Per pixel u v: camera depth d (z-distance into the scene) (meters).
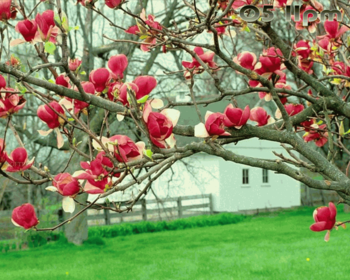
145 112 1.36
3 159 1.56
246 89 1.98
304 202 25.27
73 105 1.70
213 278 9.79
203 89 20.11
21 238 14.16
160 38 1.97
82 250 13.69
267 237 15.27
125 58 1.75
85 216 14.65
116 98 1.55
